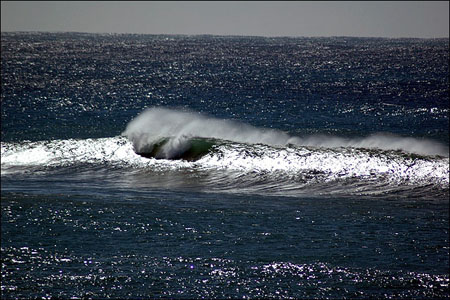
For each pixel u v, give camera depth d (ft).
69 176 283.38
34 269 155.74
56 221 196.54
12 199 224.94
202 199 235.40
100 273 152.66
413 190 254.68
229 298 140.15
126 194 243.40
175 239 179.52
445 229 191.83
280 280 149.89
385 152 303.48
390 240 180.14
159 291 143.74
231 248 172.24
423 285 147.43
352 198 240.94
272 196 245.24
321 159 296.92
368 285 147.02
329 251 170.19
